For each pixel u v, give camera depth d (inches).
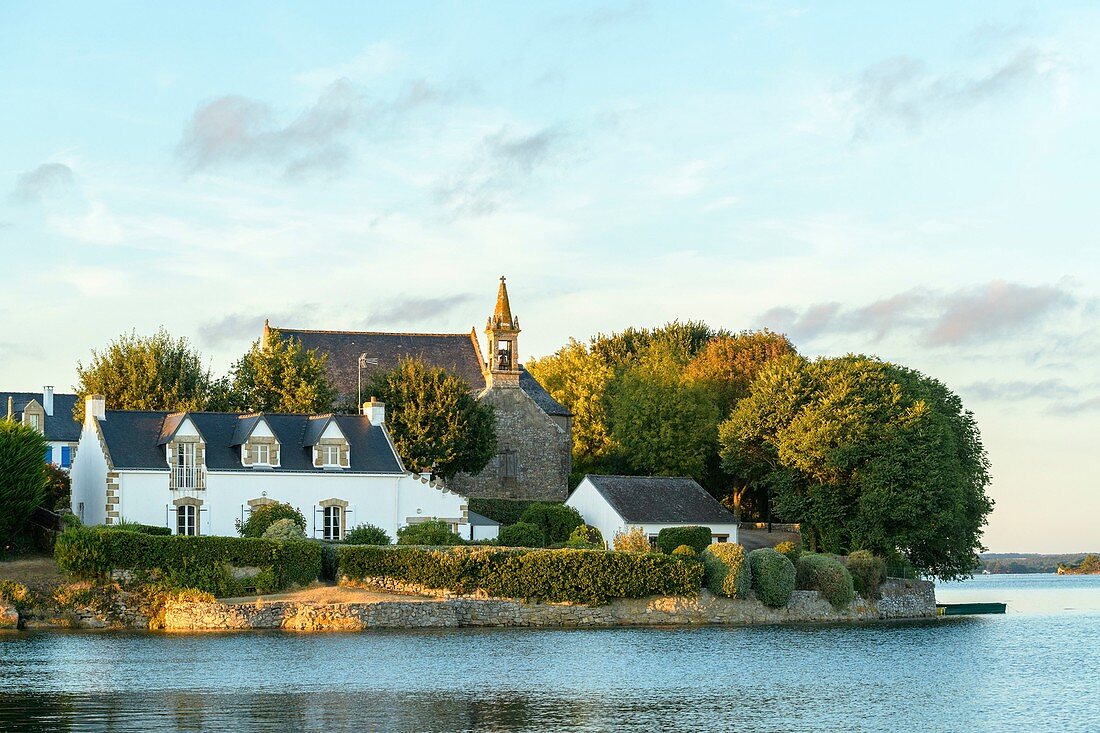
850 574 3358.8
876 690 2060.8
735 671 2236.7
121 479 3203.7
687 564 3036.4
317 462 3400.6
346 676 2094.0
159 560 2780.5
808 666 2324.1
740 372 5285.4
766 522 4849.9
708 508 4003.4
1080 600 5275.6
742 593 3073.3
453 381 3998.5
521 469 4436.5
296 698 1875.0
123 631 2694.4
